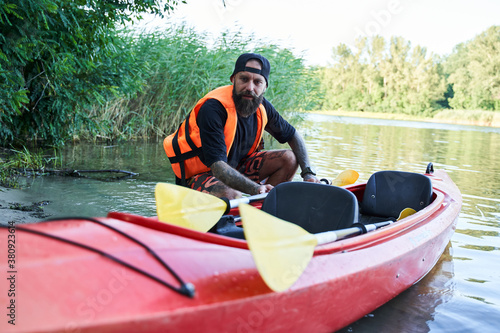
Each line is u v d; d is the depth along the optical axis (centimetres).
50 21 581
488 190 614
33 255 155
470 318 257
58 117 749
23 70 672
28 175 555
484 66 3791
